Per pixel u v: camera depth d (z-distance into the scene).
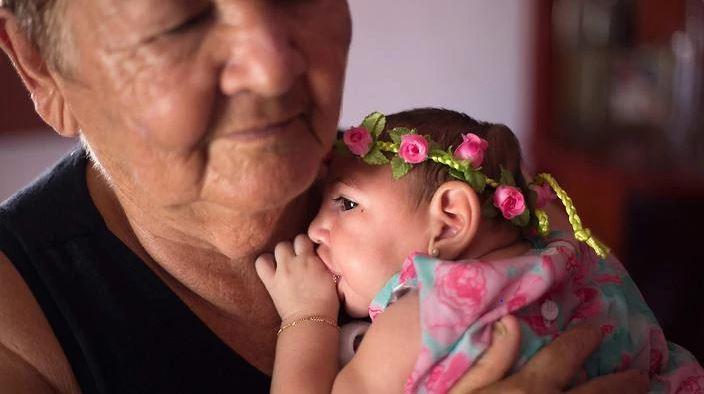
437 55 3.31
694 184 2.53
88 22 1.00
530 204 1.27
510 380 1.07
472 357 1.08
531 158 2.88
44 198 1.19
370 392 1.11
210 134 1.00
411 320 1.12
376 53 3.32
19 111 2.85
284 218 1.25
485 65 3.29
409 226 1.23
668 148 2.79
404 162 1.23
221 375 1.16
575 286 1.22
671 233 2.74
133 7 0.96
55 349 1.09
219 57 0.97
